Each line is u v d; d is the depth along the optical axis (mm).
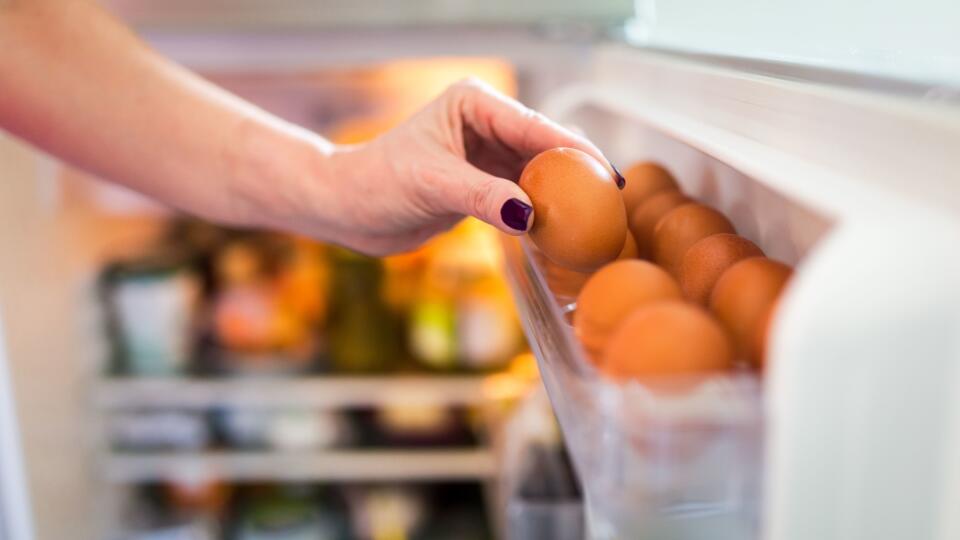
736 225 553
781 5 657
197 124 679
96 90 685
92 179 1095
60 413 967
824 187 398
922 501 365
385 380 1116
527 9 852
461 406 1153
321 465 1140
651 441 367
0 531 873
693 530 377
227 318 1127
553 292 535
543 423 823
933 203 372
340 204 633
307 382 1116
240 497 1201
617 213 502
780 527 365
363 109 1207
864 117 407
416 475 1138
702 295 472
